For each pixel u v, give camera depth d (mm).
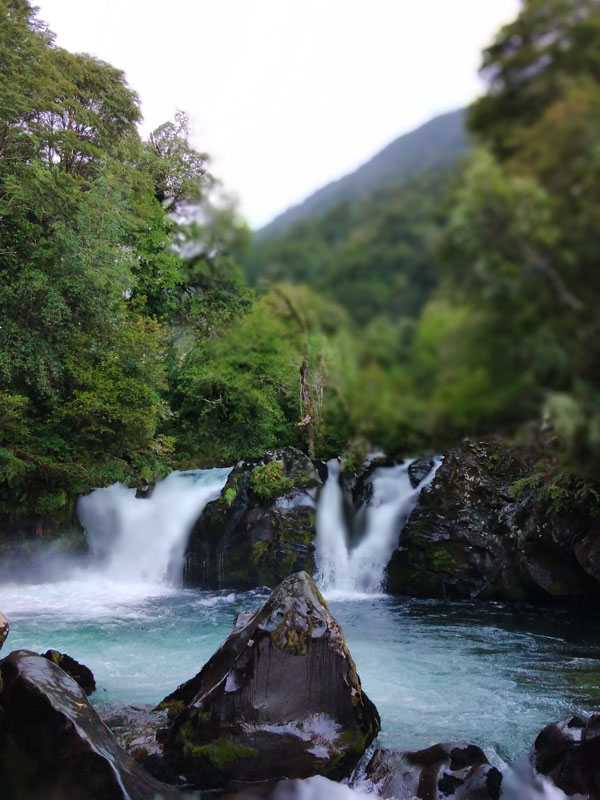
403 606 11492
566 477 9609
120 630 9773
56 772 4156
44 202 15031
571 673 7434
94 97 21328
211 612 11188
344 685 4941
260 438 20516
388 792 4461
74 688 4715
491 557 11648
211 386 20375
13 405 13789
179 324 21234
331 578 13266
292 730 4734
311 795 4297
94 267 15547
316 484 13930
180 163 21453
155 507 15188
